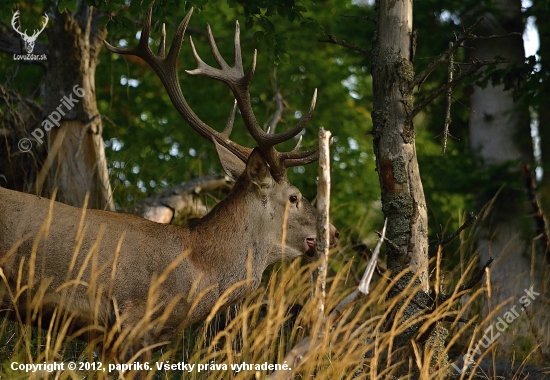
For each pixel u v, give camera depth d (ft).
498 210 63.36
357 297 24.80
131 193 47.83
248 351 27.32
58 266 27.63
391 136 30.37
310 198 67.05
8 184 44.57
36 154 43.98
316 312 24.70
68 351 31.01
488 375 33.88
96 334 28.07
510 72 46.44
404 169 30.22
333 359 27.48
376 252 25.43
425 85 67.56
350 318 33.40
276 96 57.93
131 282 28.32
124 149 64.69
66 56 43.73
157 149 65.67
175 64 32.65
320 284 24.85
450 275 37.73
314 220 31.76
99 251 28.14
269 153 30.99
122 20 39.75
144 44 32.60
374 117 30.83
